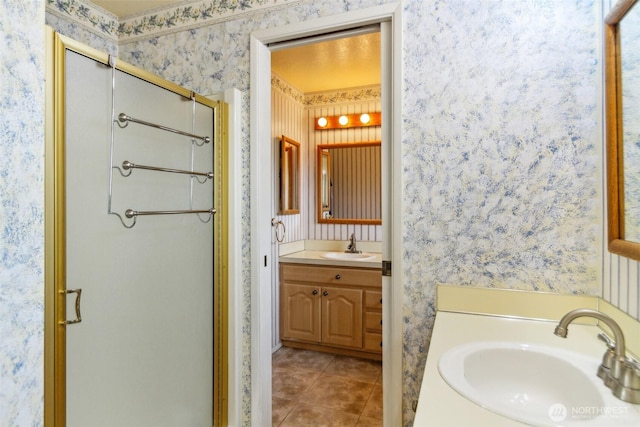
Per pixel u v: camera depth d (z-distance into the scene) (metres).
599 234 1.28
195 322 1.70
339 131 3.45
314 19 1.69
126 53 2.12
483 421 0.70
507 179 1.40
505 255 1.40
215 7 1.91
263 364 1.88
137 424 1.39
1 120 0.82
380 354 2.92
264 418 1.89
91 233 1.23
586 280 1.30
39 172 0.92
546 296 1.35
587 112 1.29
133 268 1.39
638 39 0.97
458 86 1.45
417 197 1.52
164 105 1.52
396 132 1.54
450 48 1.46
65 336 1.14
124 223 1.35
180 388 1.61
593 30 1.28
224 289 1.85
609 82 1.11
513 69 1.38
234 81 1.88
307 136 3.54
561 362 1.01
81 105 1.18
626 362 0.83
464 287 1.45
